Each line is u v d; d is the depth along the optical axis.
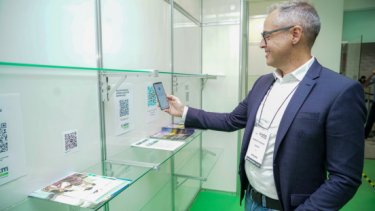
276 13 0.98
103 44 1.23
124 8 1.40
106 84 1.26
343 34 4.59
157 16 1.79
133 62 1.50
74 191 0.88
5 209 0.80
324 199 0.85
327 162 0.89
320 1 3.35
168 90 2.01
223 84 2.76
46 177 0.94
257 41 3.50
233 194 2.83
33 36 0.87
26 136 0.86
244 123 1.39
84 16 1.11
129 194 1.49
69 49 1.03
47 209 0.93
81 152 1.12
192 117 1.47
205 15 2.75
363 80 4.20
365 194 2.83
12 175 0.81
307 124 0.89
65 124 1.02
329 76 0.92
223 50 2.73
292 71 1.02
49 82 0.94
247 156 1.14
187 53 2.41
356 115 0.83
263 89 1.17
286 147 0.94
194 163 2.37
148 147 1.47
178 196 2.31
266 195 1.07
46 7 0.92
